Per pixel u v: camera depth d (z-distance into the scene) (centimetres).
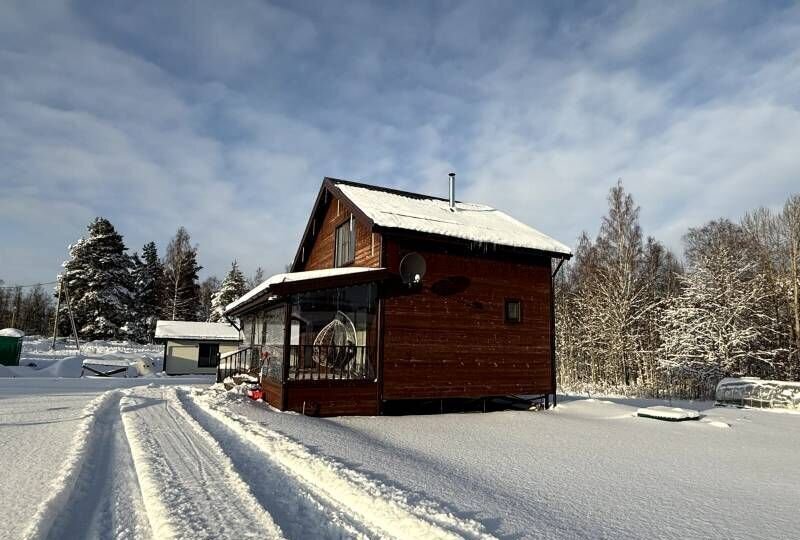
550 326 1411
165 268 4984
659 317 2752
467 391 1255
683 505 516
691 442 919
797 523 466
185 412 989
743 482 625
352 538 399
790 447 899
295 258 1855
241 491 497
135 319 4544
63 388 1498
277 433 764
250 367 1527
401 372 1185
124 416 930
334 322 1285
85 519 437
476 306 1303
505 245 1304
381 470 590
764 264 2692
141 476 544
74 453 625
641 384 2739
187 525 408
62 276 3984
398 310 1200
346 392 1127
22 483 512
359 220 1243
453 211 1544
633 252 2909
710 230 3441
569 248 1430
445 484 548
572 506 499
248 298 1362
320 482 539
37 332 6519
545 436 924
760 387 1650
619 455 771
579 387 2827
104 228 4550
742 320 2233
